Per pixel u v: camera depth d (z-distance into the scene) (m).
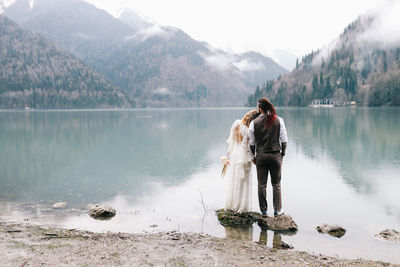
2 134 31.75
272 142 6.30
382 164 13.23
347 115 75.94
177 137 27.88
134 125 47.62
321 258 4.52
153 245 4.81
